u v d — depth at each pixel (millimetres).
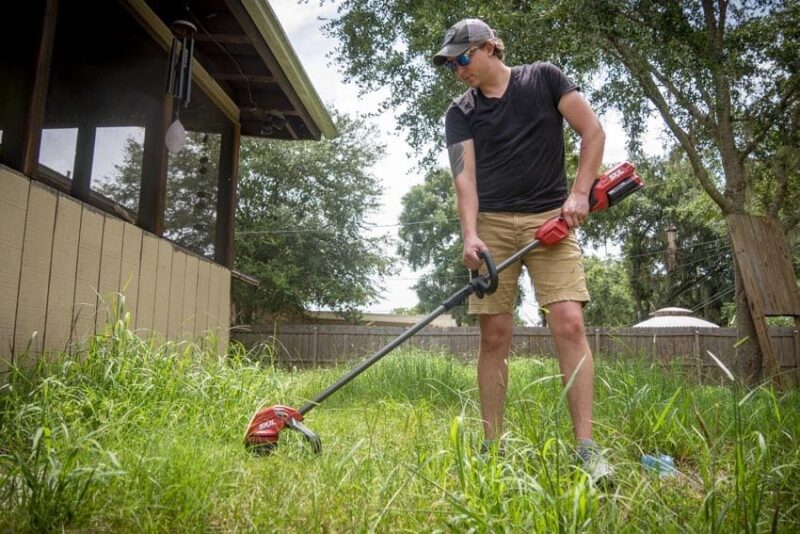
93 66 4738
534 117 2527
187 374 3096
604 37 8586
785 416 2543
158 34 5281
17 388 2588
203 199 6117
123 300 3369
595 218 19500
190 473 1721
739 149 10078
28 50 3559
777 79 9367
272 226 19281
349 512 1523
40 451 1777
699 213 15359
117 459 1767
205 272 5773
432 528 1472
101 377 2832
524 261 2537
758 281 7309
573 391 2262
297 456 2182
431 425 2793
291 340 14266
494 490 1585
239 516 1554
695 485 1998
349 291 19750
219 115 6531
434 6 9055
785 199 10578
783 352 10555
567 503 1448
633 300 25656
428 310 33000
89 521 1478
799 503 1631
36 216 3414
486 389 2525
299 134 7758
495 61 2568
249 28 5352
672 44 8477
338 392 4875
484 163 2613
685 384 3658
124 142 4969
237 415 2807
